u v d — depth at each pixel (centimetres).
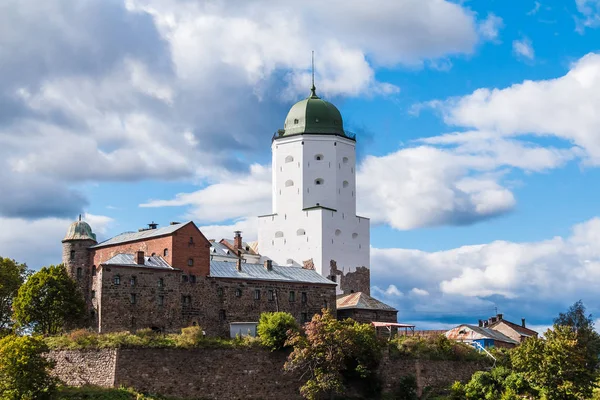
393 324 12556
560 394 10762
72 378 9800
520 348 11338
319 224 15038
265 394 10388
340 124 16000
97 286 10888
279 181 15588
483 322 15888
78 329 10531
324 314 10944
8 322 11525
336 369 10438
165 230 11725
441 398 11125
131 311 10800
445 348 11744
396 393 11106
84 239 12106
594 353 13825
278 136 15775
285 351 10662
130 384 9619
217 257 13838
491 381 11206
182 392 9894
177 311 11194
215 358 10206
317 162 15512
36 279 10994
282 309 12262
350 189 15712
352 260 15425
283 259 15238
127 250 11900
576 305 15775
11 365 9000
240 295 11912
